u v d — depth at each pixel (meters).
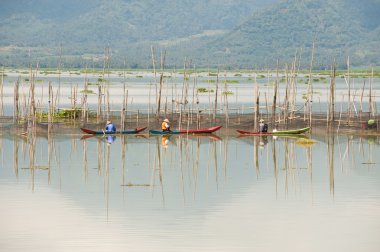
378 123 164.25
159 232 86.88
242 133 164.88
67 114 183.00
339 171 121.56
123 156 135.62
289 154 138.50
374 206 97.69
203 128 169.25
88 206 98.50
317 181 113.56
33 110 162.25
